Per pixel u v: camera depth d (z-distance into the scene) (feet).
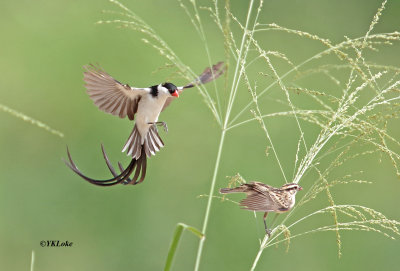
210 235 42.34
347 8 60.13
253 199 18.16
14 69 51.83
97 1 55.72
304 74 16.88
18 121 49.16
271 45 56.44
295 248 41.32
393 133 47.09
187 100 50.16
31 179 46.91
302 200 17.58
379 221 16.90
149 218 45.19
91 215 45.21
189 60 54.44
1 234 43.60
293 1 59.82
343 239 42.42
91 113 49.93
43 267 42.70
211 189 15.37
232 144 47.80
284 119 47.57
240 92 48.08
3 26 53.52
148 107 18.79
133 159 18.69
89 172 47.50
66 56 52.95
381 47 55.01
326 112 17.06
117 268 43.19
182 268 41.60
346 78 49.16
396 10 59.72
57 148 48.34
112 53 53.62
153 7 57.00
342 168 44.80
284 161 46.55
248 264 40.91
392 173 45.29
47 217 45.27
